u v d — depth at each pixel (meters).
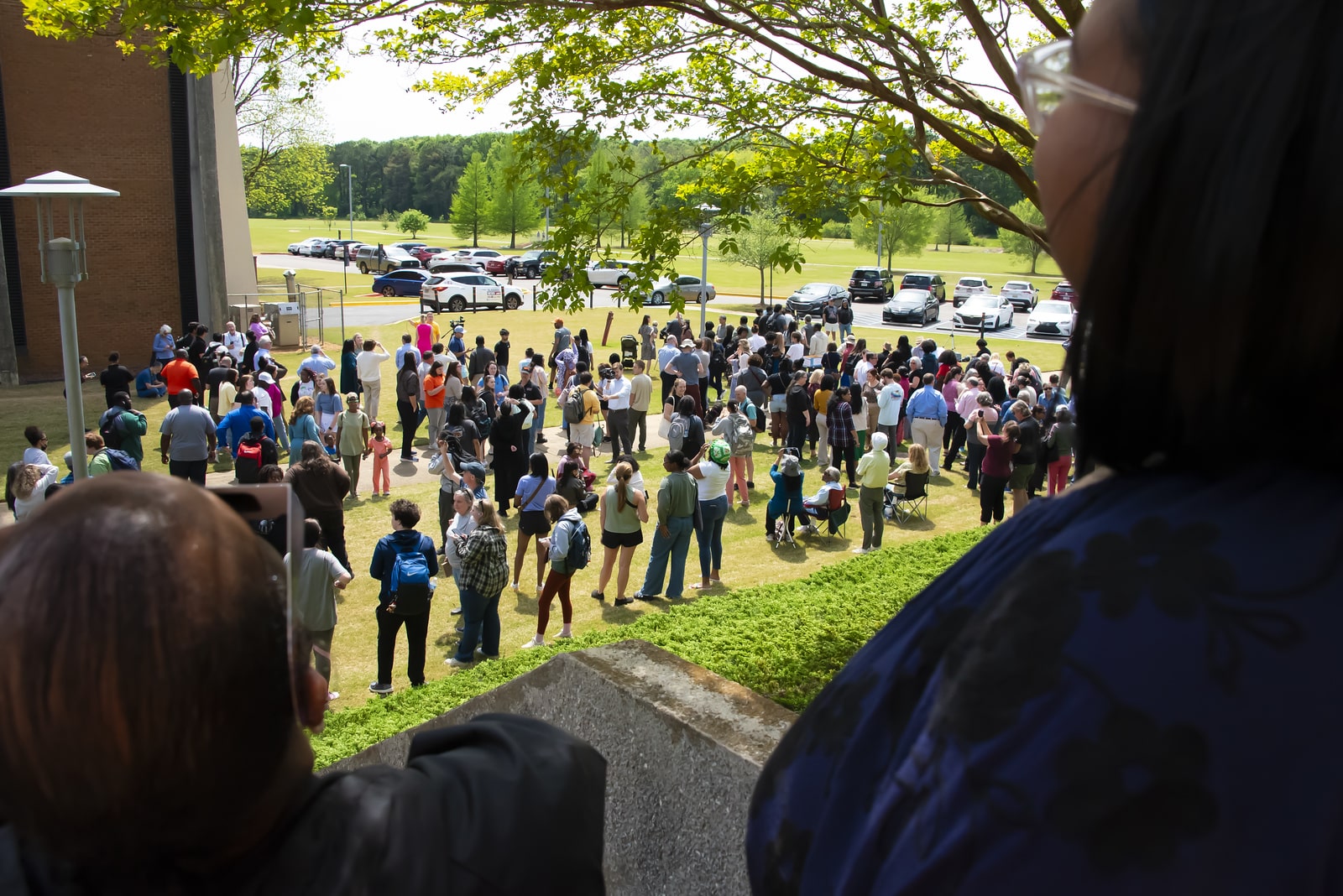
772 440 19.50
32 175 24.88
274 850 0.71
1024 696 0.48
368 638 10.31
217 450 16.75
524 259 59.25
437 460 13.44
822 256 90.94
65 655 0.58
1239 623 0.46
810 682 5.81
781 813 0.67
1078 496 0.59
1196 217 0.48
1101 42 0.55
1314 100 0.45
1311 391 0.46
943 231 101.62
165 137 26.03
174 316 26.77
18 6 24.27
